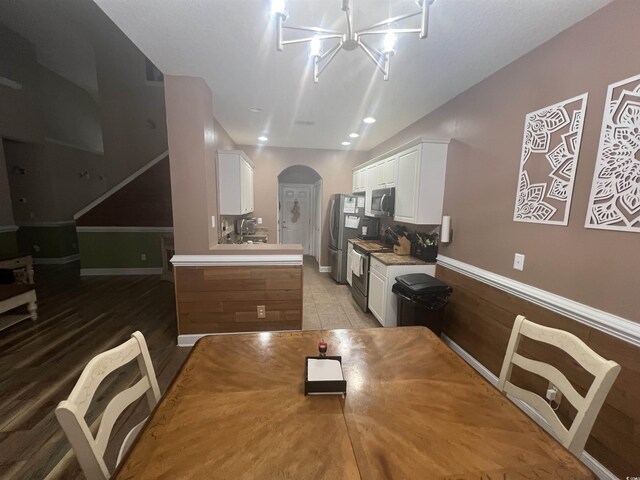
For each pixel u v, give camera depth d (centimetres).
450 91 259
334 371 115
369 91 264
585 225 156
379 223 452
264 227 537
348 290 457
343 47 114
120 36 480
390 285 301
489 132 226
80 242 518
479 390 111
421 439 87
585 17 154
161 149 579
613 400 143
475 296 242
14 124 477
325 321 341
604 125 146
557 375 110
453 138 274
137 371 233
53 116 616
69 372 229
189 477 74
